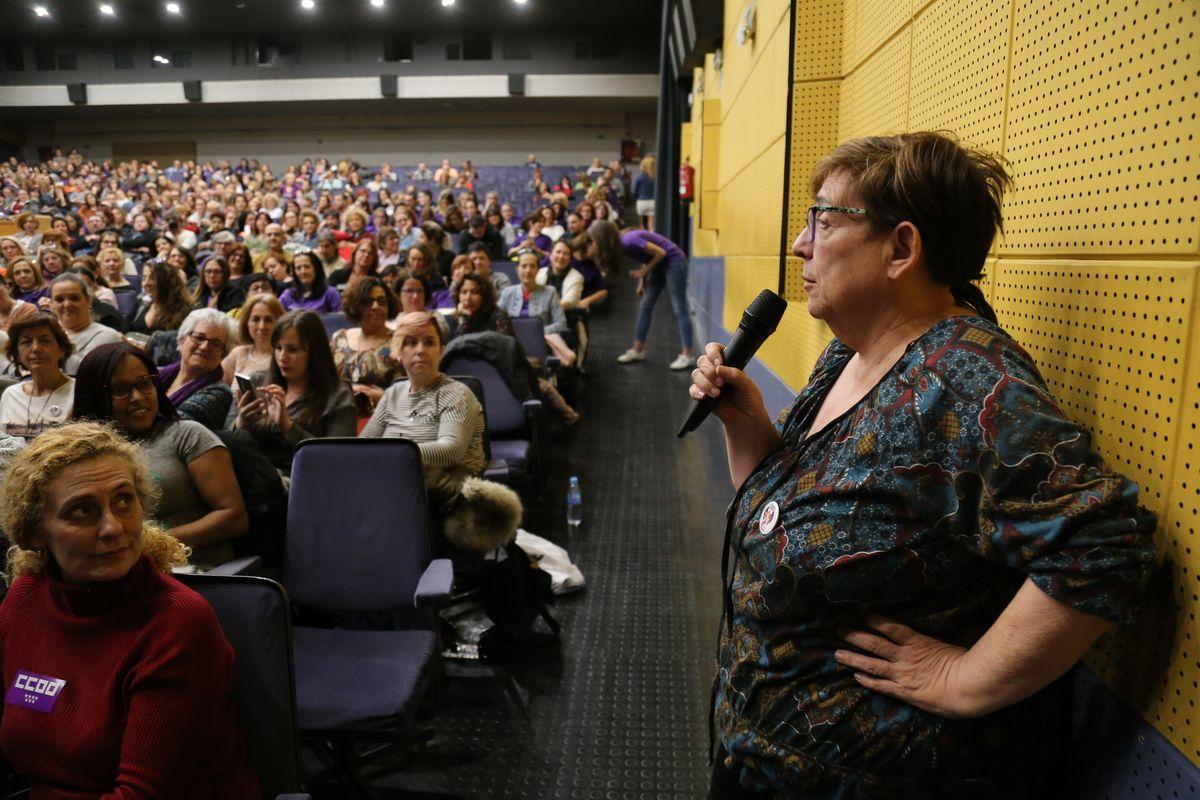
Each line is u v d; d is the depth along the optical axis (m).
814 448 0.95
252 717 1.31
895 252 0.90
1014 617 0.76
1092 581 0.71
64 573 1.14
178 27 20.58
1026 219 1.19
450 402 2.75
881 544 0.83
